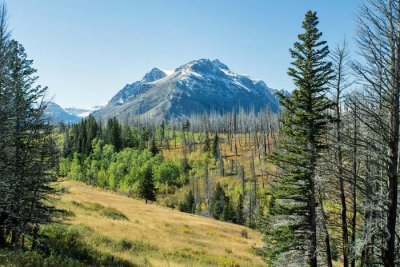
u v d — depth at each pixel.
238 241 48.25
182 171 136.88
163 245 32.66
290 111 21.09
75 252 20.81
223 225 62.44
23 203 18.69
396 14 9.79
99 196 63.56
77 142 134.12
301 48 20.95
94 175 120.12
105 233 30.02
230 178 127.19
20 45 18.75
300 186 20.94
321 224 20.73
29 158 19.02
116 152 137.12
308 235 20.67
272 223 22.83
